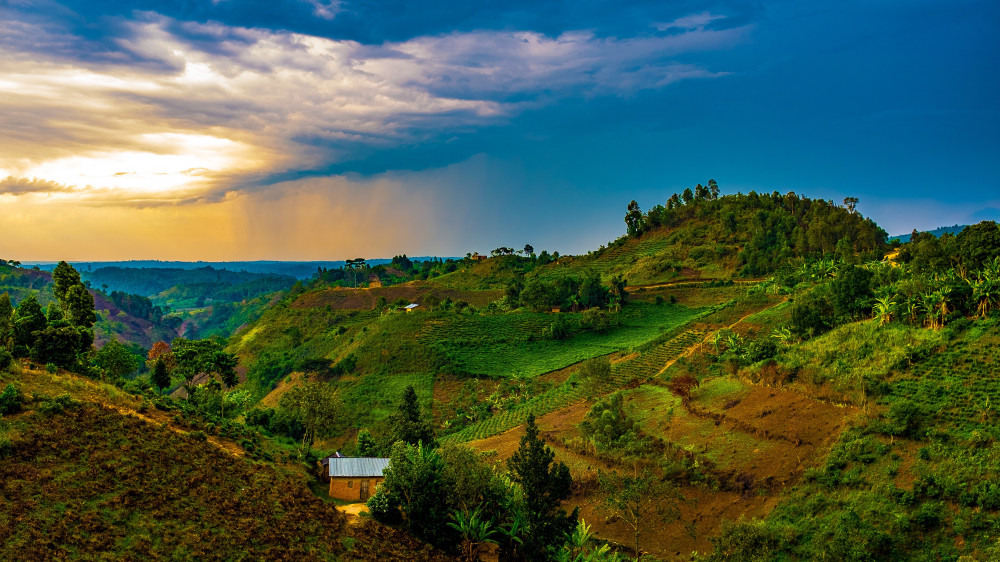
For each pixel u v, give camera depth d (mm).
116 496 51625
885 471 61375
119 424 62188
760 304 152000
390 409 138250
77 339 78938
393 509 61281
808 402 78375
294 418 92438
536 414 114125
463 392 145000
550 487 60375
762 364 92625
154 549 46969
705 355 120250
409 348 169000
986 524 51906
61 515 47031
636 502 68062
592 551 60906
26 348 76625
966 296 83500
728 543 59062
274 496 59344
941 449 60594
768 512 64000
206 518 52594
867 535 54750
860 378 74875
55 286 94938
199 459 61438
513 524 60156
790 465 68688
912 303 87875
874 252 195625
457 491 61375
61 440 56281
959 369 71812
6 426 55562
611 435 86750
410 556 56188
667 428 86812
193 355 96375
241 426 78938
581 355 158125
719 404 88312
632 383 113562
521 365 156625
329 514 59156
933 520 54094
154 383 91000
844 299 102750
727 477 70375
